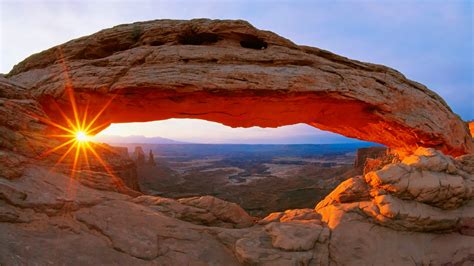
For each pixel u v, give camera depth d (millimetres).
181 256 7977
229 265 8023
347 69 16719
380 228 8812
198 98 15516
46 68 16703
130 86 14445
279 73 15242
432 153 10234
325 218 9852
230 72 14883
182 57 15289
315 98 15906
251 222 11172
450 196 8883
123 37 16578
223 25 15922
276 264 7578
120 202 9852
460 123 19688
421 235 8664
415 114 17438
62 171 10906
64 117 17281
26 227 7469
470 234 8625
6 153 9133
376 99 16422
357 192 10180
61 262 6645
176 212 10359
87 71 15375
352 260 7938
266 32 16391
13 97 11758
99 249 7496
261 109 17047
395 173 9547
